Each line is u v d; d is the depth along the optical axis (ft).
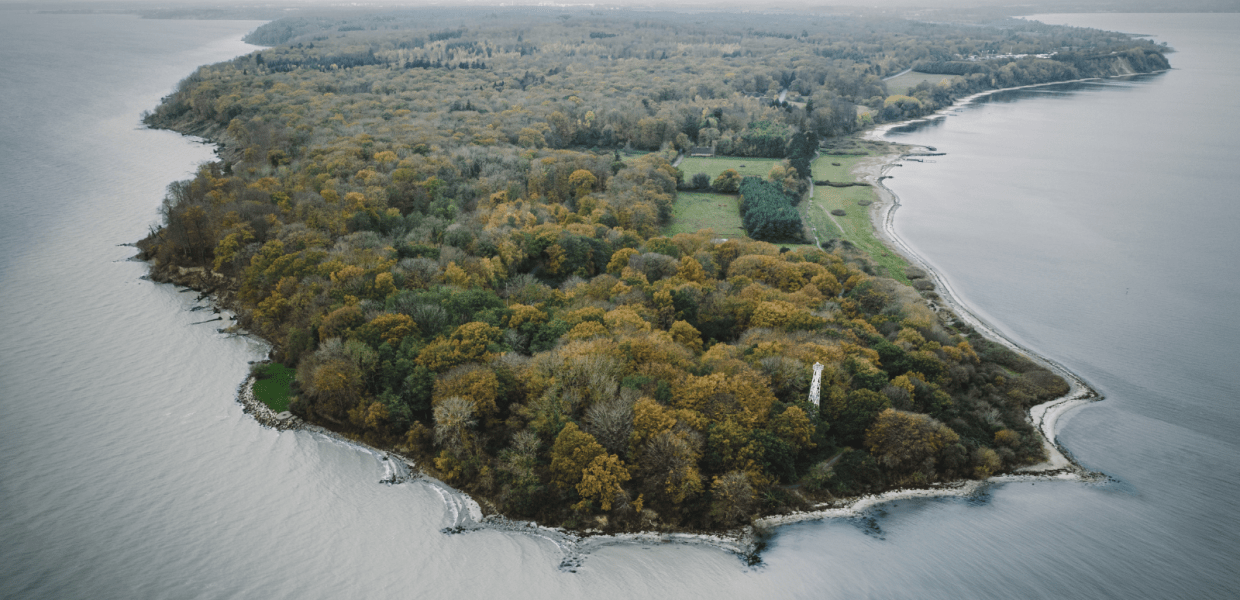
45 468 443.32
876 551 380.17
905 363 498.69
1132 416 520.01
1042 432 495.00
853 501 418.72
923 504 419.95
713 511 391.86
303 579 362.12
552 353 460.96
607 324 507.71
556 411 422.82
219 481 435.12
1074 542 392.88
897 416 436.76
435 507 412.36
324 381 469.57
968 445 455.22
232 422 493.36
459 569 366.43
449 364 465.88
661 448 396.16
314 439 475.31
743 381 431.02
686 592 350.23
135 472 441.68
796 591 349.82
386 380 476.54
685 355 472.44
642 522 394.93
